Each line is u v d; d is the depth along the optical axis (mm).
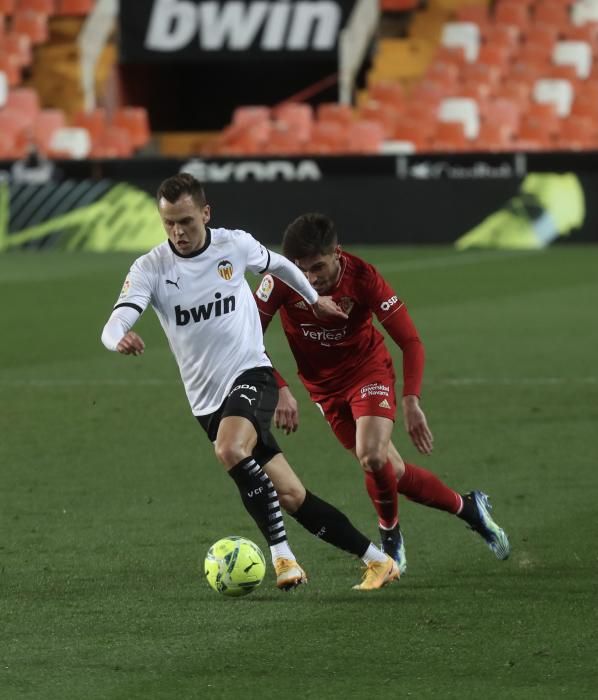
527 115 89938
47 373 40969
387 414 20422
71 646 17141
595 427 32156
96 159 79688
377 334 21297
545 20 99438
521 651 16703
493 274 65875
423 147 87438
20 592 19656
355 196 77562
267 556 21828
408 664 16297
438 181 77250
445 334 47938
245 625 17938
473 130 88625
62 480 27484
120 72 101000
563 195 76562
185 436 31922
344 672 16047
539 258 72188
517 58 96188
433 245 77688
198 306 19547
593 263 69812
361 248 77562
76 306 56844
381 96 92750
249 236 19969
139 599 19234
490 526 21094
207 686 15617
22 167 80250
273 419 20578
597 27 98125
